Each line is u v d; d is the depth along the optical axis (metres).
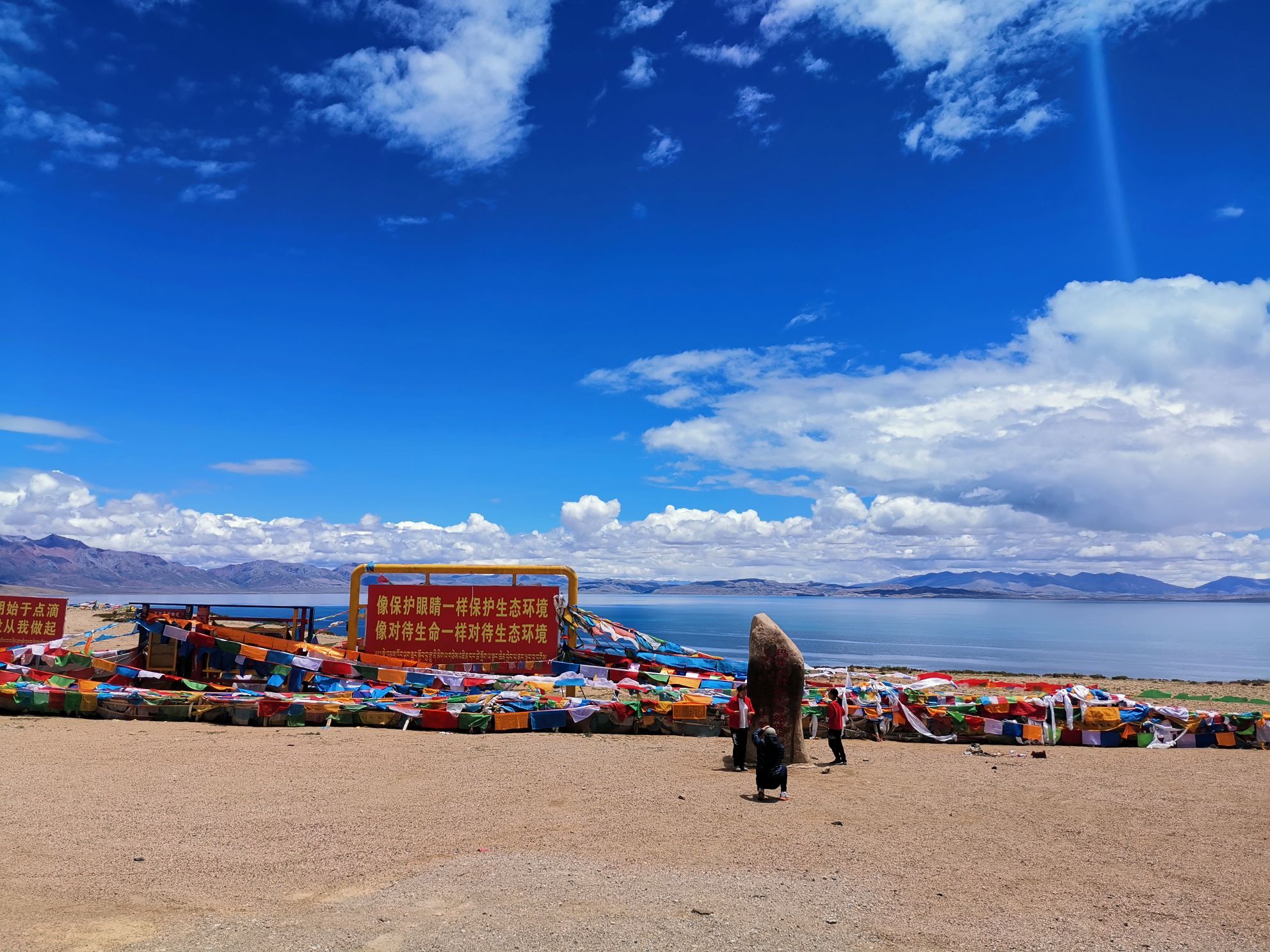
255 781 12.15
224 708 17.81
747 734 14.09
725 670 22.95
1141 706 18.02
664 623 175.00
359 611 23.31
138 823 9.66
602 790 12.05
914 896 7.58
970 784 12.96
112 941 6.10
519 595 22.92
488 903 7.11
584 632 23.25
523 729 17.41
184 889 7.37
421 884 7.62
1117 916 7.15
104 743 15.20
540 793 11.79
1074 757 15.72
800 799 11.68
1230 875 8.33
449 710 17.61
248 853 8.52
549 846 9.07
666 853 8.88
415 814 10.35
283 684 20.55
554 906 7.05
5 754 13.98
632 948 6.16
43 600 23.55
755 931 6.57
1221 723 17.08
